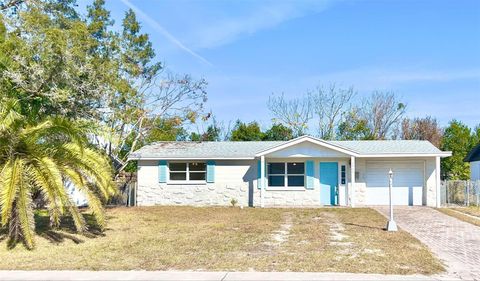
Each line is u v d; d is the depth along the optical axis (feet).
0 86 48.29
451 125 136.98
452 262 34.94
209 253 38.50
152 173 89.92
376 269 32.12
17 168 40.09
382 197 87.86
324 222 59.98
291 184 87.86
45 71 52.13
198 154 88.84
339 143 92.99
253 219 63.57
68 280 29.66
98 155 48.11
